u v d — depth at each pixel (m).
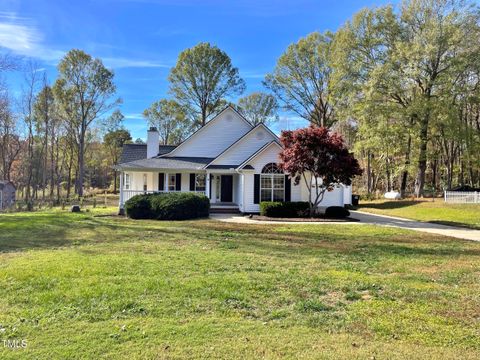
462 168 38.19
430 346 3.90
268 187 21.27
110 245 9.95
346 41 31.25
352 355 3.65
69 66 43.97
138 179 26.48
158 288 5.81
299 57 39.38
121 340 3.95
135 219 17.91
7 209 26.28
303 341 3.98
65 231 12.78
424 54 26.80
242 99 51.38
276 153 21.25
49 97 43.56
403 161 32.41
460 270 7.49
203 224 15.60
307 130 18.44
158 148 26.59
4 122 35.31
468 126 29.89
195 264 7.59
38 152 46.81
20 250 9.17
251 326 4.39
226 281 6.27
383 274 7.10
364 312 4.93
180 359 3.54
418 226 16.95
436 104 27.36
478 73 27.14
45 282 6.11
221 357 3.59
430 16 28.05
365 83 29.34
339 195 21.83
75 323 4.43
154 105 52.50
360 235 13.12
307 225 15.89
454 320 4.66
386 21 29.61
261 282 6.27
